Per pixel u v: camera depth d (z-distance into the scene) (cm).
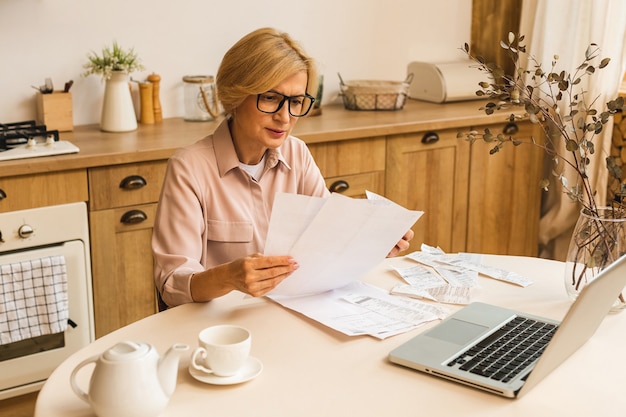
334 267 160
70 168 250
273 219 150
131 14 311
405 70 384
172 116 331
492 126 342
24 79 296
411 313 157
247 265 148
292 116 178
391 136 316
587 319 132
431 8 382
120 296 270
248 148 186
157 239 176
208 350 125
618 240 157
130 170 263
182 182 178
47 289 249
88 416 117
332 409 119
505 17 383
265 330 147
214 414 117
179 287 160
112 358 112
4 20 288
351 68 369
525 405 121
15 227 246
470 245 352
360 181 313
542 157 358
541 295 169
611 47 334
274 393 124
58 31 299
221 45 333
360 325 149
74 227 256
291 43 177
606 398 124
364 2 365
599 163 344
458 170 339
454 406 121
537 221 367
